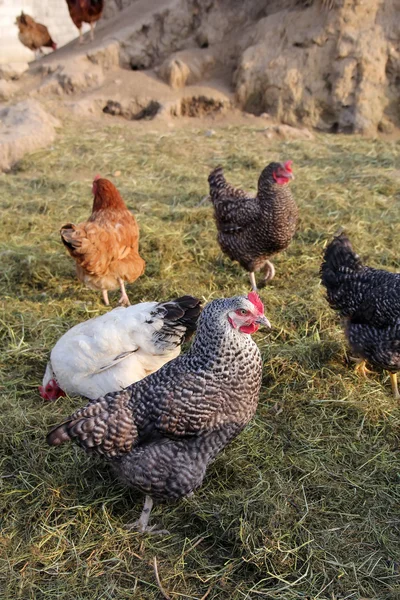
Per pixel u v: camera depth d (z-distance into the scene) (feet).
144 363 5.16
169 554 4.25
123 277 6.62
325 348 6.01
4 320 6.44
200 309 5.15
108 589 4.05
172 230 8.14
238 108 13.51
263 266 7.32
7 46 18.66
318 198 9.04
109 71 14.32
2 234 8.13
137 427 4.26
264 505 4.45
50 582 4.08
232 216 6.83
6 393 5.56
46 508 4.50
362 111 12.58
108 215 6.52
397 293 5.16
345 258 5.61
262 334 6.24
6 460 4.87
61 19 20.49
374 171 10.24
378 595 4.00
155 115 12.94
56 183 9.68
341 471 4.84
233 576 4.12
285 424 5.24
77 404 5.42
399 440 5.14
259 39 13.57
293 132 12.31
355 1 12.66
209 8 14.38
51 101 13.47
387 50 12.53
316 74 12.91
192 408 4.18
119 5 16.83
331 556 4.20
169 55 14.44
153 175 10.18
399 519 4.48
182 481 4.27
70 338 5.32
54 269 7.39
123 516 4.51
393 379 5.59
